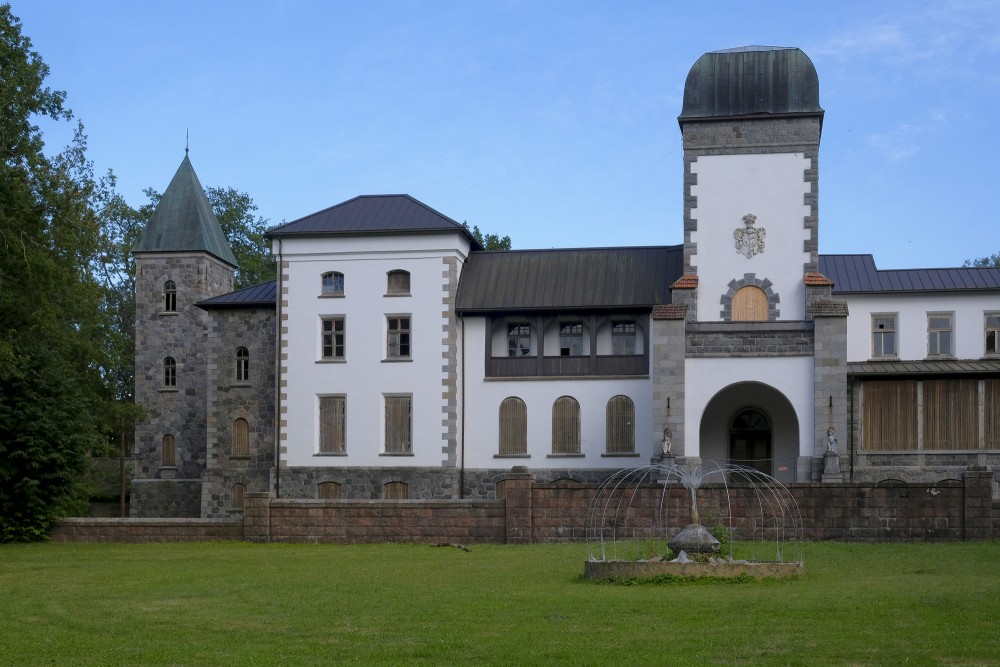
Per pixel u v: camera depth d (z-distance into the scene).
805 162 46.88
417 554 30.67
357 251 51.00
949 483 32.31
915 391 46.34
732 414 49.16
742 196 47.06
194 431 61.38
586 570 23.84
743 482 48.03
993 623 17.52
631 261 51.31
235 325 53.44
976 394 46.03
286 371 51.06
